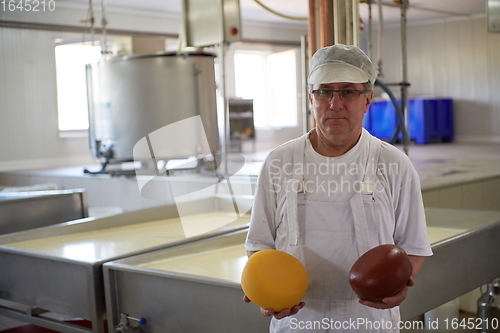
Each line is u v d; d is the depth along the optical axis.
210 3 4.71
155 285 1.95
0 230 3.25
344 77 1.32
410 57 12.49
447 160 6.29
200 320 1.85
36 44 8.15
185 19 4.87
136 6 9.35
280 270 1.37
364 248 1.41
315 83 1.36
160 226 3.25
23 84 8.03
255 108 12.00
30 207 3.41
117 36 9.20
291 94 12.46
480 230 2.50
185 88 5.62
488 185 4.38
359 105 1.37
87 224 3.10
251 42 11.30
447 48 11.97
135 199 5.46
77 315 2.13
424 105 10.91
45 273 2.24
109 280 2.03
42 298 2.26
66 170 6.98
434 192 3.78
